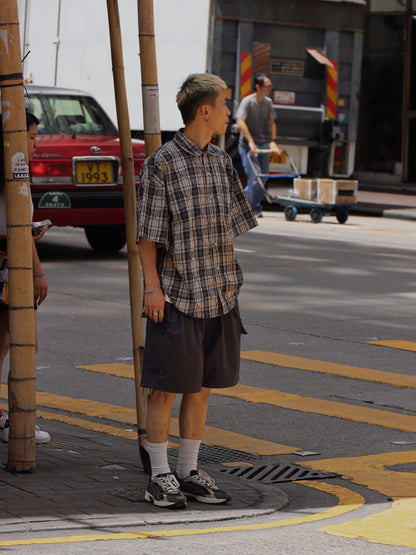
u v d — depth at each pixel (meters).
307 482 7.56
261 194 27.02
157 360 6.62
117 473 7.31
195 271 6.62
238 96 28.02
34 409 7.21
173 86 27.94
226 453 8.36
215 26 27.58
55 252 20.17
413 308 15.05
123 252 20.38
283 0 28.30
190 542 5.83
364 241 22.84
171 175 6.61
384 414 9.59
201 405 6.97
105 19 28.09
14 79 7.06
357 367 11.42
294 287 16.55
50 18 29.11
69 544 5.65
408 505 6.89
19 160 7.12
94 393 10.23
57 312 14.12
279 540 5.94
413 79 37.91
